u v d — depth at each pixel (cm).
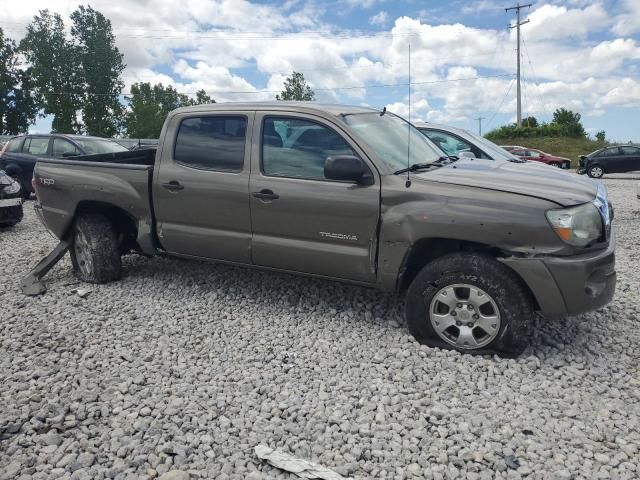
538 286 361
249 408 328
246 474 268
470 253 383
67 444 291
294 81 5016
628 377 360
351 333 432
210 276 576
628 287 548
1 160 1280
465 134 773
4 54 5203
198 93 6400
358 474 267
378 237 408
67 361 390
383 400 331
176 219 501
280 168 448
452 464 274
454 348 393
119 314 482
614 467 270
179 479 259
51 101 5456
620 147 2450
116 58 5722
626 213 1126
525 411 320
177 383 358
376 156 412
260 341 423
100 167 537
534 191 373
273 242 453
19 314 481
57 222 570
